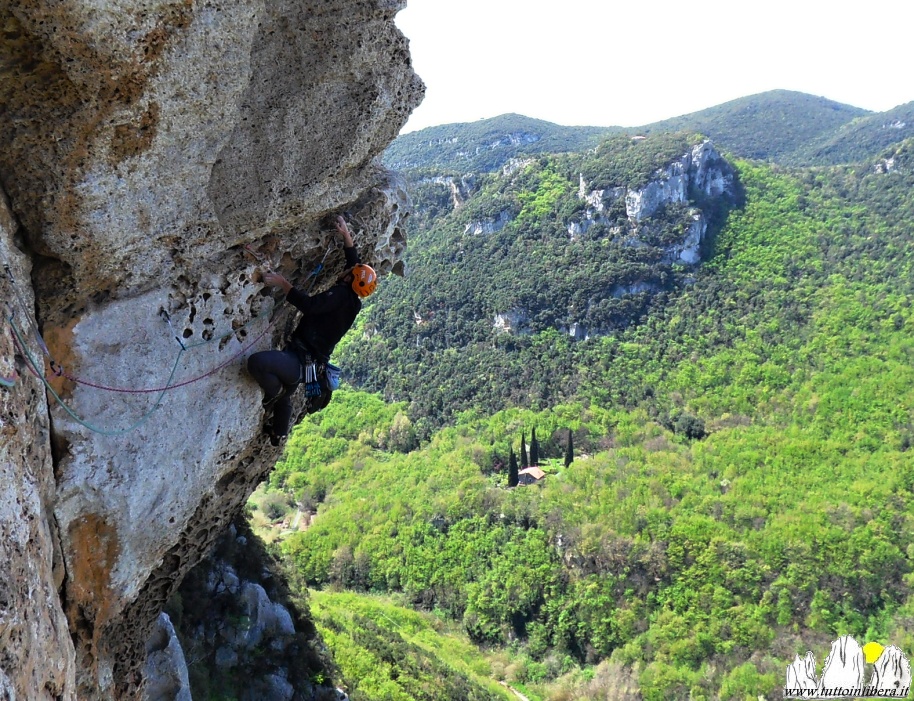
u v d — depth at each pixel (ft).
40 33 10.78
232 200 15.78
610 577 166.91
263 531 202.49
